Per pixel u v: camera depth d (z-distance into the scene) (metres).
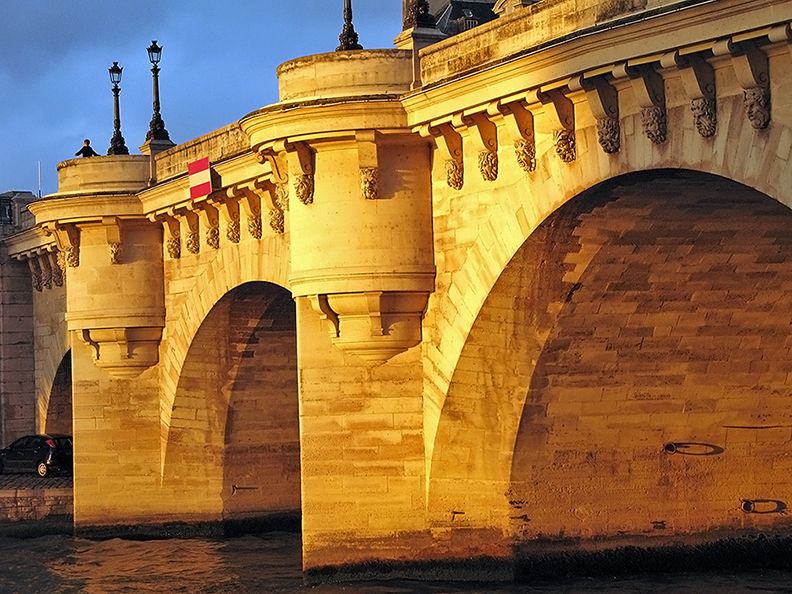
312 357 46.88
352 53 45.75
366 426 46.50
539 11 40.03
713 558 46.66
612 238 40.81
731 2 32.53
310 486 46.91
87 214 63.00
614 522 45.97
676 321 43.62
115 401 64.69
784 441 46.56
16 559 61.06
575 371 44.19
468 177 43.62
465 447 45.50
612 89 37.19
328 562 46.75
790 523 47.00
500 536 45.47
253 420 62.56
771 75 32.88
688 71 34.19
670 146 35.69
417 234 45.50
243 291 57.72
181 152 61.09
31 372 82.44
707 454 46.28
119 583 54.12
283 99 46.84
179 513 63.50
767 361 45.12
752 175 33.50
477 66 41.94
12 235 80.31
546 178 40.06
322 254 45.88
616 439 45.53
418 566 46.28
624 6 36.66
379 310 45.62
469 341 44.06
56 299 78.62
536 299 42.66
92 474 64.94
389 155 45.53
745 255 41.69
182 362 61.97
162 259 63.75
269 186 53.16
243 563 56.28
